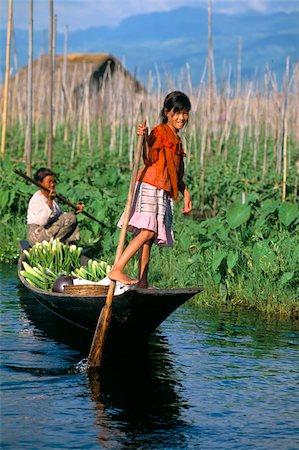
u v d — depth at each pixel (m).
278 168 22.86
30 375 8.81
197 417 7.61
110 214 16.89
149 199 9.78
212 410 7.81
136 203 9.85
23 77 42.56
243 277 13.11
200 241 14.53
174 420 7.52
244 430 7.30
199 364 9.38
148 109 28.48
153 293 9.05
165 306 9.39
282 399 8.17
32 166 23.56
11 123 35.09
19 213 18.48
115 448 6.81
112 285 9.30
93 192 18.77
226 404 8.00
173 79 28.98
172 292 9.10
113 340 10.11
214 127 30.83
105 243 15.28
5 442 6.89
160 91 26.44
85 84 30.81
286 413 7.77
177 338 10.62
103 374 8.93
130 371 9.06
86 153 29.11
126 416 7.58
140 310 9.39
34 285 12.21
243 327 11.30
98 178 21.98
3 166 22.62
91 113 39.00
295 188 20.83
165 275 13.92
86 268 12.63
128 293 9.09
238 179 22.02
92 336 10.72
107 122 38.09
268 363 9.46
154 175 9.80
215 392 8.36
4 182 20.16
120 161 28.34
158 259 14.48
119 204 17.44
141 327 9.82
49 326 11.23
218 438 7.11
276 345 10.30
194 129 26.20
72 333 10.87
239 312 12.29
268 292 12.55
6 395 8.12
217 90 31.45
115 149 31.19
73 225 14.27
